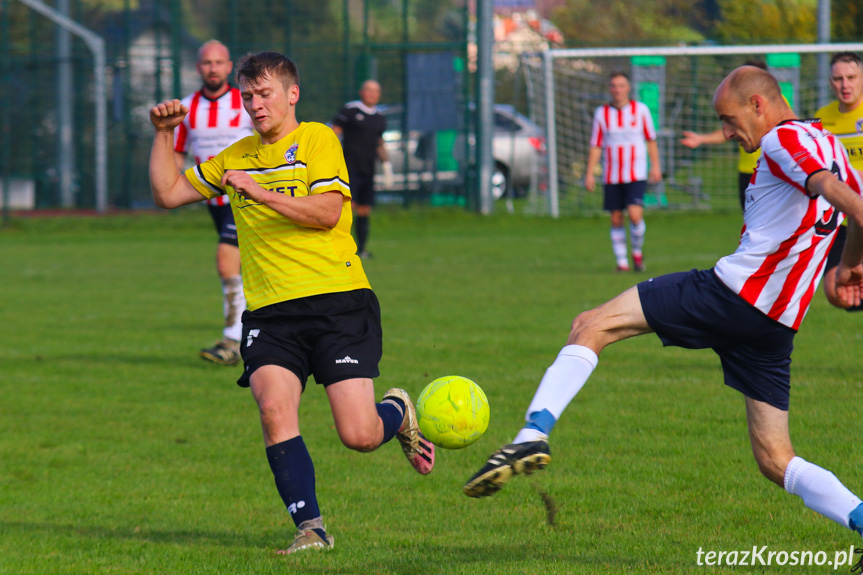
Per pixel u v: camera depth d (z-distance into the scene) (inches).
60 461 629.3
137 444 666.2
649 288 402.6
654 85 2529.5
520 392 760.3
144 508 535.2
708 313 392.8
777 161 379.9
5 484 581.3
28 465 620.4
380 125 1804.9
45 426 714.8
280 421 435.8
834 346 894.4
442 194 2679.6
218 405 772.0
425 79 2655.0
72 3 2883.9
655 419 668.7
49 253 2052.2
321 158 447.2
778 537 445.4
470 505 517.3
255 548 450.3
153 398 796.6
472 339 981.2
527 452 366.6
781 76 2421.3
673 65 2608.3
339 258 458.9
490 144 2551.7
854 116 804.0
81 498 554.9
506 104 3120.1
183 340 1058.1
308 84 2736.2
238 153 462.9
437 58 2637.8
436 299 1264.8
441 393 458.6
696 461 572.1
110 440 676.7
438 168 2667.3
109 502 546.9
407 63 2664.9
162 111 464.1
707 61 2610.7
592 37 4301.2
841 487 390.3
